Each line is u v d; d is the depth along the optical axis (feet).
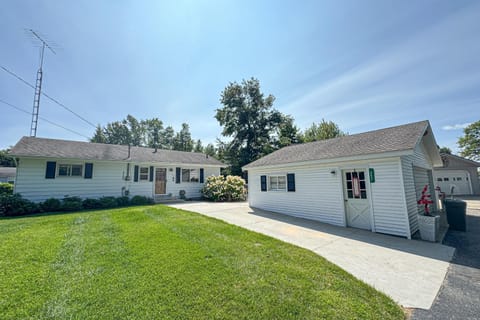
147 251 13.87
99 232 18.53
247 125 92.73
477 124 76.69
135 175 44.73
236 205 40.55
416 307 8.63
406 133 22.70
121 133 143.95
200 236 17.67
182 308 8.03
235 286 9.71
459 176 59.82
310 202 27.66
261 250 14.71
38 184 34.86
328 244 17.15
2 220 24.41
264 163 35.09
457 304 8.84
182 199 50.39
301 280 10.44
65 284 9.60
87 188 39.09
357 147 24.59
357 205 23.17
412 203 21.70
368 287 10.00
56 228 20.01
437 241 18.16
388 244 17.29
